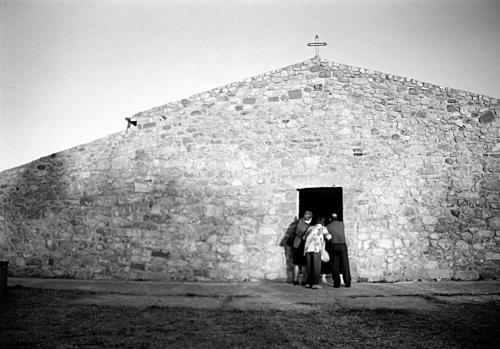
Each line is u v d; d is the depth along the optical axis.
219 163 9.05
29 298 6.42
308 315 5.44
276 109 9.15
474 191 8.70
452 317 5.29
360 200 8.64
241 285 8.07
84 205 9.16
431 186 8.70
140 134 9.33
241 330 4.74
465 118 8.95
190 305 6.16
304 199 11.34
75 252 9.00
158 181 9.10
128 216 9.03
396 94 9.08
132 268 8.84
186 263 8.75
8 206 9.30
